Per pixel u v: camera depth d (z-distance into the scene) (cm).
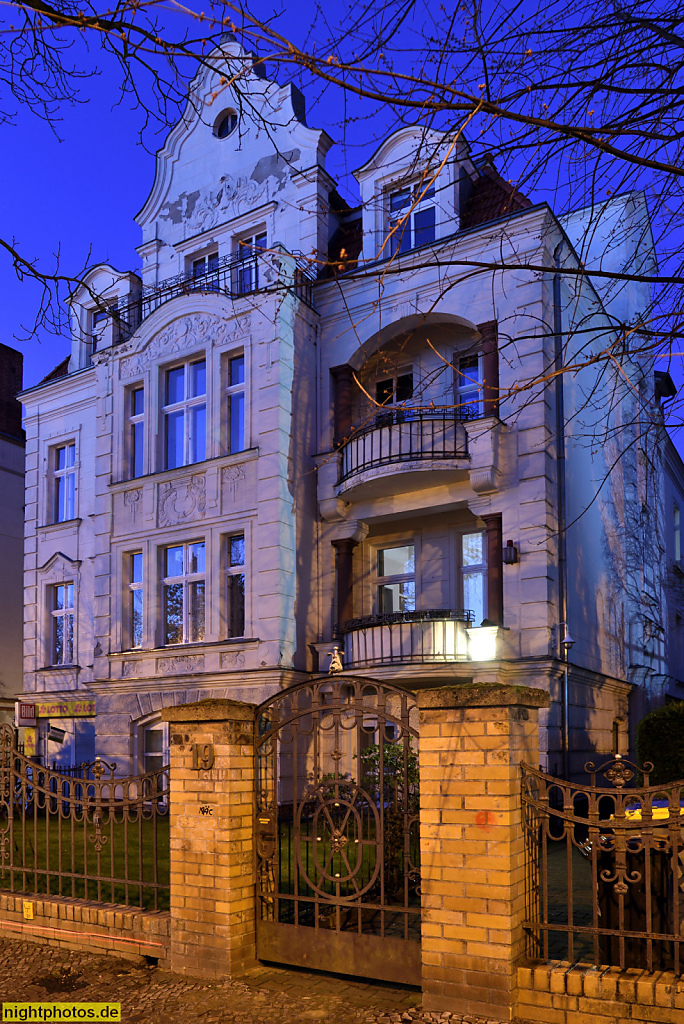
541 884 505
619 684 1591
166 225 1836
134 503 1650
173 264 1805
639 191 518
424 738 500
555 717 1248
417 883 733
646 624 1748
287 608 1425
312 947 554
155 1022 477
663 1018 413
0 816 767
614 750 1546
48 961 615
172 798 604
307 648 1464
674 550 2147
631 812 523
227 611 1500
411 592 1542
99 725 1622
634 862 475
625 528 1747
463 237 1399
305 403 1530
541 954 488
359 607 1577
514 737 479
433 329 1505
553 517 1313
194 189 1802
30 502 2078
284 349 1488
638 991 421
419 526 1530
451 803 483
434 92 372
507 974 452
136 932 615
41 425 2084
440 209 1490
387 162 1569
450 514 1503
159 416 1653
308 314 1563
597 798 461
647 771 443
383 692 541
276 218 1644
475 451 1327
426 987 479
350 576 1486
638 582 1739
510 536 1305
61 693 1914
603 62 423
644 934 436
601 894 482
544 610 1255
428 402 1472
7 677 2478
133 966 598
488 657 1255
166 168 1848
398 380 1555
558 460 1349
